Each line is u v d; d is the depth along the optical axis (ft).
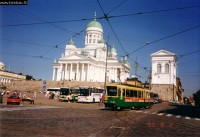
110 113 77.66
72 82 269.03
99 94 160.35
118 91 93.71
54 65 369.50
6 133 33.40
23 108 79.25
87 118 58.34
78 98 152.46
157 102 207.00
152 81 302.25
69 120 52.08
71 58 340.18
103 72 353.92
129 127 45.19
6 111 64.34
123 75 348.79
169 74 296.92
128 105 99.35
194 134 41.39
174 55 296.92
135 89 106.32
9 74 389.19
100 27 375.45
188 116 84.64
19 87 279.28
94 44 366.22
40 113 64.23
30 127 39.52
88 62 331.57
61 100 157.58
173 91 290.76
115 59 357.82
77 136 34.19
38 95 209.15
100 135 35.73
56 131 37.24
